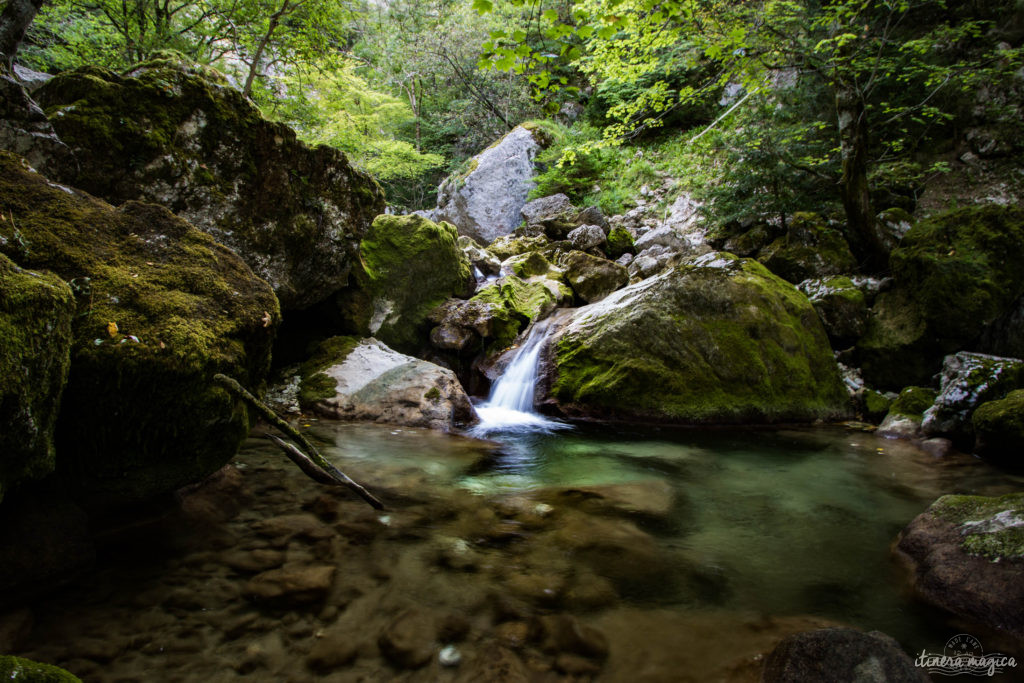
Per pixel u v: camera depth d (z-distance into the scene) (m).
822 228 8.19
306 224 5.38
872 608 2.16
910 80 9.20
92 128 3.88
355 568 2.31
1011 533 2.19
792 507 3.38
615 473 4.02
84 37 8.12
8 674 1.16
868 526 3.09
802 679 1.60
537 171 15.03
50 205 2.31
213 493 2.88
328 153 5.52
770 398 5.87
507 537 2.71
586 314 6.83
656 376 5.90
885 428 5.44
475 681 1.67
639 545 2.70
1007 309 5.93
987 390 4.79
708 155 12.73
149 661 1.68
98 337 1.93
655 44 8.11
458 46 17.56
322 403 5.39
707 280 6.35
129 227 2.48
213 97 4.51
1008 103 8.87
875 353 6.42
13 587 1.86
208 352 2.14
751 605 2.17
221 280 2.50
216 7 8.69
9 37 3.24
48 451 1.68
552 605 2.11
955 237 6.40
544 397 6.38
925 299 6.09
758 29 7.59
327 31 9.63
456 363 7.54
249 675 1.65
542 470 4.04
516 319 7.50
